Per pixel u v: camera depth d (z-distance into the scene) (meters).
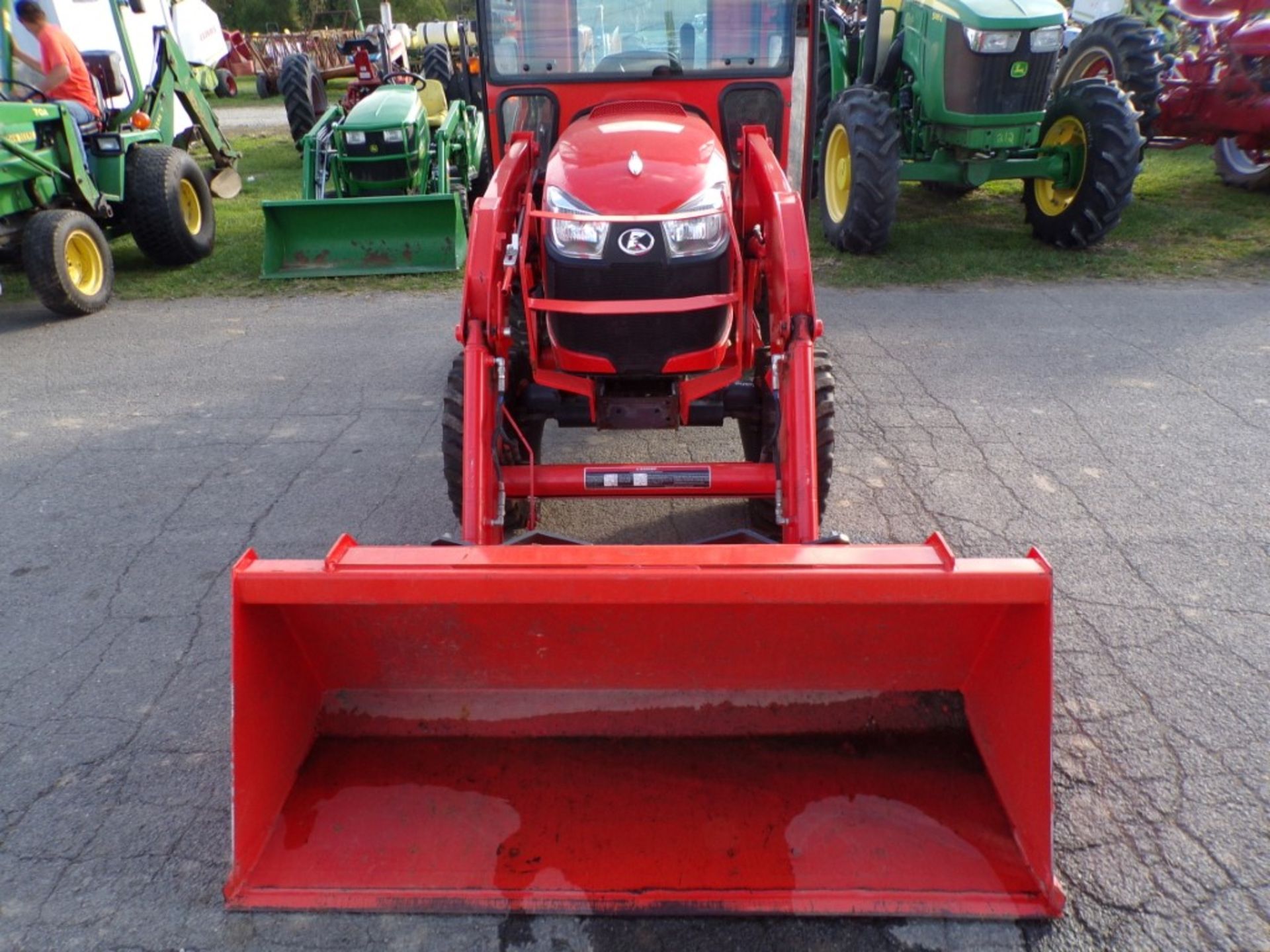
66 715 3.18
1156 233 8.85
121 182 8.23
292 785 2.58
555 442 5.18
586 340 3.37
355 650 2.64
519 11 4.04
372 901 2.35
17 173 7.40
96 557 4.13
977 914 2.31
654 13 4.04
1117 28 9.55
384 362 6.38
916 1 8.38
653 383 3.58
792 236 3.22
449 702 2.75
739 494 3.35
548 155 4.30
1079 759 2.88
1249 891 2.45
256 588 2.26
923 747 2.66
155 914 2.45
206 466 4.96
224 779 2.91
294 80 13.44
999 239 8.81
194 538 4.27
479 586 2.22
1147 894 2.44
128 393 5.99
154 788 2.87
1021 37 7.66
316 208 8.38
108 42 10.16
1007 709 2.44
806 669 2.68
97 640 3.57
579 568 2.22
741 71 4.12
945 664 2.65
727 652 2.64
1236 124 9.34
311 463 4.96
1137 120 7.96
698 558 2.25
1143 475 4.60
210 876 2.57
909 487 4.52
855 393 5.61
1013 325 6.71
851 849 2.43
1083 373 5.83
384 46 12.20
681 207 3.28
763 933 2.35
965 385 5.70
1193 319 6.74
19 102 7.65
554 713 2.74
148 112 9.91
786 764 2.63
